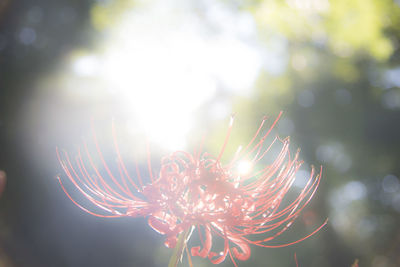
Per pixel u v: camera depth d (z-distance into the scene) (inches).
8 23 633.0
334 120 887.7
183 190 106.3
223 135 663.8
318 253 860.0
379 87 810.2
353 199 1146.7
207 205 105.1
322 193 851.4
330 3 289.3
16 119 660.7
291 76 673.6
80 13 709.3
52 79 677.9
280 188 107.8
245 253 104.1
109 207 103.5
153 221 101.7
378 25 286.7
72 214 670.5
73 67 679.7
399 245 765.3
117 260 691.4
